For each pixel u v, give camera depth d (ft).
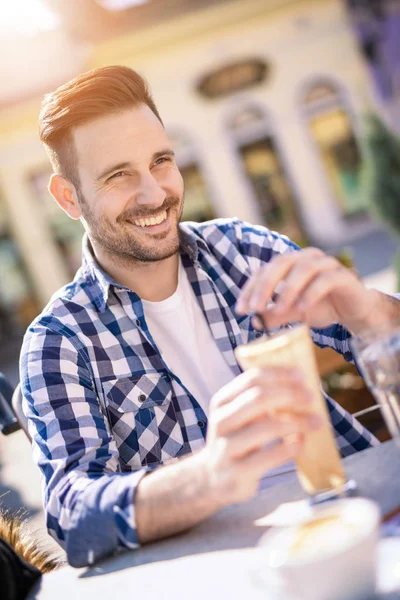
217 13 44.14
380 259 31.73
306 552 2.07
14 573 3.24
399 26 41.86
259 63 45.16
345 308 3.66
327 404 5.14
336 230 46.29
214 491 2.88
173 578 2.68
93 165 4.95
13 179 45.19
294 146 46.01
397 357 2.83
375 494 2.82
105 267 5.24
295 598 2.03
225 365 5.18
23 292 45.85
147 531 3.15
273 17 44.47
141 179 4.95
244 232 5.71
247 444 2.74
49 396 4.47
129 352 4.91
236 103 45.68
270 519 2.94
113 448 4.41
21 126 44.32
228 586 2.40
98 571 3.13
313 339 5.28
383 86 43.45
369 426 8.71
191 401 4.91
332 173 46.21
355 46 44.50
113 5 43.60
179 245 5.38
